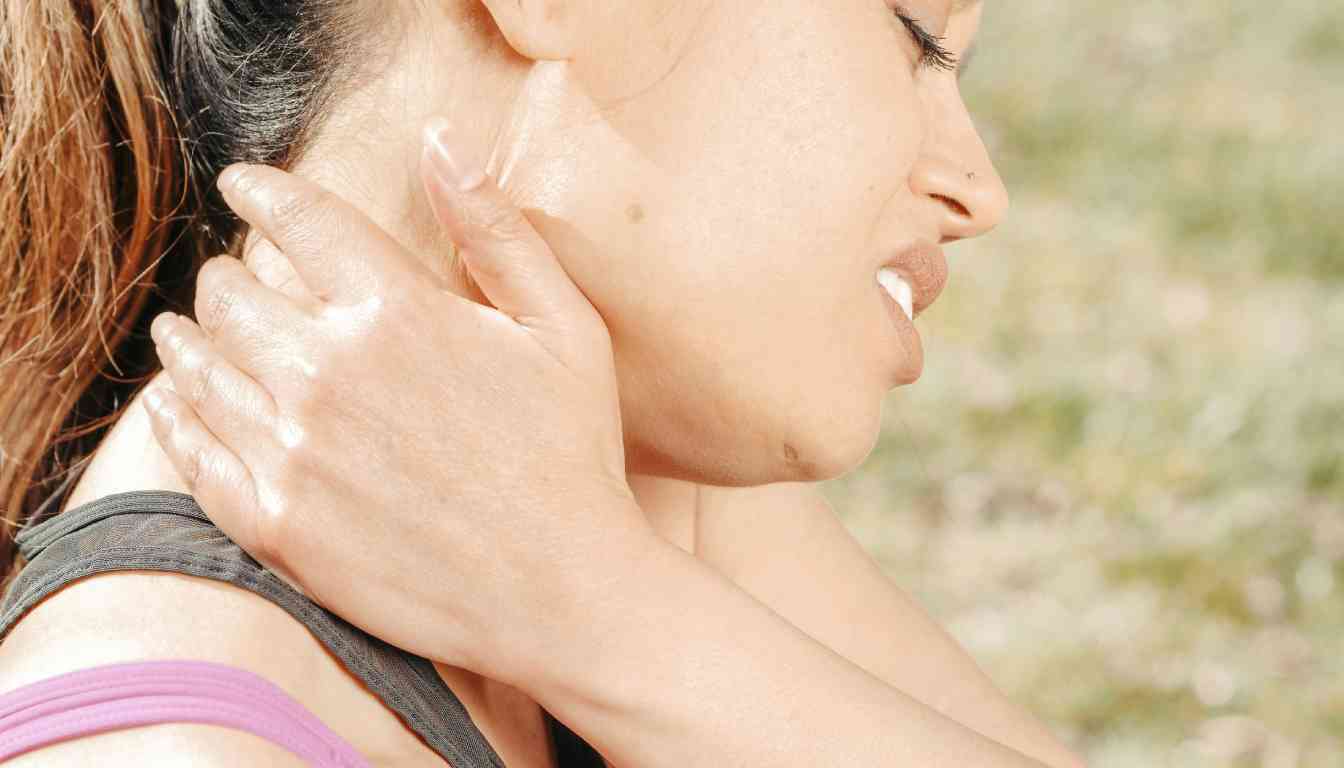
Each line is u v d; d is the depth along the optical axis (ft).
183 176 4.97
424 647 4.06
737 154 4.20
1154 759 13.46
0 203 4.96
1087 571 15.87
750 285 4.26
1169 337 20.97
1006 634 14.97
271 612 3.90
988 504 17.08
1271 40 33.12
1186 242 23.99
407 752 4.05
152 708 3.53
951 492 17.28
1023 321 21.38
